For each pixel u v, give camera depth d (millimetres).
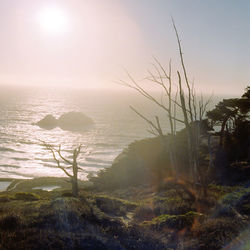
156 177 31844
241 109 39938
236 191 15562
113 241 8555
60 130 188375
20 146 130750
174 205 13414
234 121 44375
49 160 103938
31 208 11320
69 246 7980
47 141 145875
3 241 7957
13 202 13133
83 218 10430
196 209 12750
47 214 10422
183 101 12672
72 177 17703
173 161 13969
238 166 30062
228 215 11320
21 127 194375
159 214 12719
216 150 38688
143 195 22953
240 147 38875
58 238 8391
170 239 9039
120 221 10609
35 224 9523
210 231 9453
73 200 12898
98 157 109562
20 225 9305
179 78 12273
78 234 8797
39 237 8281
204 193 14039
